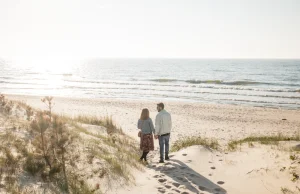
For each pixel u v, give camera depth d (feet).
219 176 23.35
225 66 512.63
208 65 562.66
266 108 96.07
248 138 41.52
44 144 20.70
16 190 15.06
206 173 23.90
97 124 48.98
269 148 30.68
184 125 64.13
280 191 19.53
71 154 22.17
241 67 472.03
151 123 28.09
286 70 380.99
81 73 303.07
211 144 33.94
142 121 28.27
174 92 140.26
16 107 45.85
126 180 20.62
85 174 19.40
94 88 154.81
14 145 21.56
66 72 317.83
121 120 66.69
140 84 177.78
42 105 88.33
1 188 14.90
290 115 83.61
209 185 21.22
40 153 20.24
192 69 402.93
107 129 43.93
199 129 59.52
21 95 114.32
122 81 199.93
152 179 22.27
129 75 274.16
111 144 31.65
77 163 20.86
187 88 157.48
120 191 18.63
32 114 39.40
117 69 400.06
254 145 33.06
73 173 18.99
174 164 26.07
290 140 37.99
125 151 30.89
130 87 160.45
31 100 100.07
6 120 31.91
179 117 76.18
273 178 21.88
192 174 23.24
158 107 27.86
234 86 169.27
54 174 18.08
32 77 228.63
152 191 19.52
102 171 20.42
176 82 194.80
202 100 115.44
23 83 176.14
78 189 17.08
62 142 20.66
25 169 17.80
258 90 150.61
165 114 27.50
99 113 77.51
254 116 81.25
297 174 21.43
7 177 16.19
